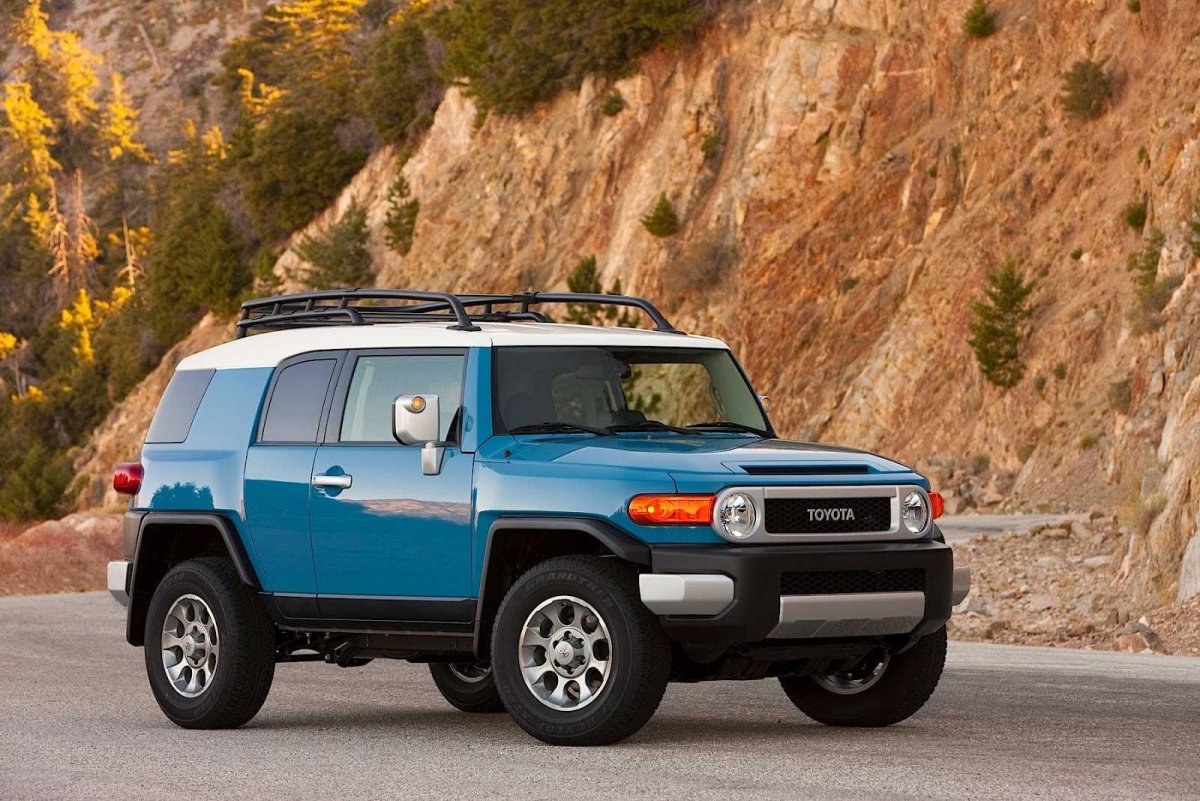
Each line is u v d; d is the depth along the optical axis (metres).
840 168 73.88
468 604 9.81
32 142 185.12
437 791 8.04
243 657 10.77
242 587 10.89
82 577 34.09
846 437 65.75
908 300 66.75
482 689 11.90
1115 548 29.72
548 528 9.32
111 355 134.88
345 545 10.33
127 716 11.79
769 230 74.44
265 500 10.75
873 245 71.25
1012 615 24.08
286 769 8.92
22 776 8.80
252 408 11.12
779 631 9.06
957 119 71.19
